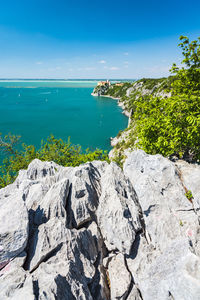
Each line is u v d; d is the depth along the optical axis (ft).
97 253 33.45
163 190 41.68
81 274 27.45
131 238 33.06
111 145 410.93
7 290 23.04
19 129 518.78
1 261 27.32
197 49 53.01
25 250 29.63
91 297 25.57
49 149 130.82
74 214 37.29
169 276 24.43
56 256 28.66
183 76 58.85
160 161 44.80
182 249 26.61
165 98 65.36
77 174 47.42
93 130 528.63
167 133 59.36
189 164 51.37
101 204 39.32
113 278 30.96
